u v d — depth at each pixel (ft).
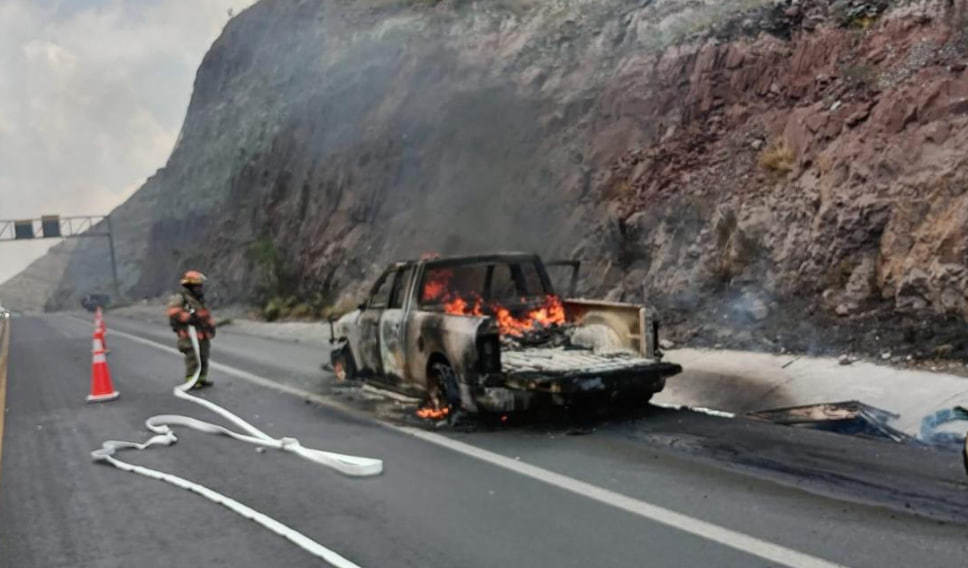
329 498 19.29
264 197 119.75
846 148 36.29
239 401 34.42
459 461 22.08
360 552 15.46
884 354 29.43
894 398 25.40
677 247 43.80
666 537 15.37
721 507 16.98
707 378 31.45
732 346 35.29
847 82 39.42
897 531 15.05
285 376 41.47
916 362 28.07
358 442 25.11
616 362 25.95
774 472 19.39
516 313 30.17
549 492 18.76
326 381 38.70
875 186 34.14
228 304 118.42
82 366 52.65
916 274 30.83
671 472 19.86
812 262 35.86
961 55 34.65
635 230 47.29
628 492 18.40
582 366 25.29
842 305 33.58
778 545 14.64
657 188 47.96
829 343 32.14
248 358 51.21
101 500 20.16
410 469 21.54
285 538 16.53
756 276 38.55
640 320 26.63
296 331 69.00
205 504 19.35
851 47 41.65
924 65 35.99
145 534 17.33
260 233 114.32
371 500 18.92
